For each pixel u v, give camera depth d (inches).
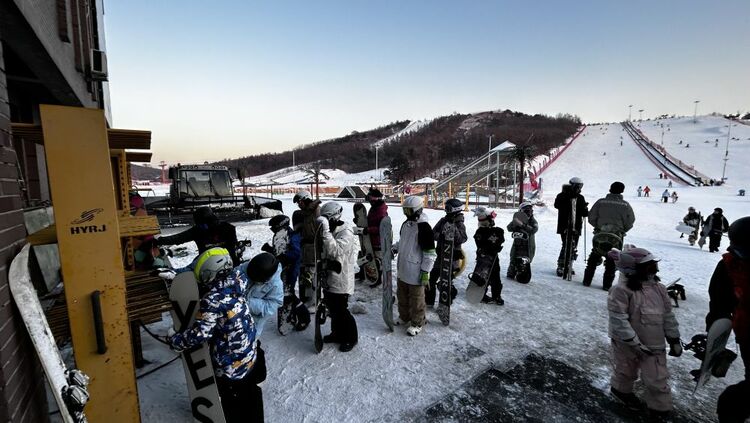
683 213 854.5
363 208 263.9
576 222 269.0
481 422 108.6
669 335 110.0
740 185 1843.0
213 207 501.4
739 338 95.5
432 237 159.9
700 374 97.9
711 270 309.9
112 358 86.1
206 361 90.4
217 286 90.0
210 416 91.7
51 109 76.4
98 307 82.3
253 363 94.9
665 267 319.9
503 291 235.3
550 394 122.9
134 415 89.7
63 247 79.7
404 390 123.8
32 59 181.9
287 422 107.9
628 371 114.6
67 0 203.3
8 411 64.6
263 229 467.8
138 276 152.0
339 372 134.5
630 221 232.7
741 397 93.4
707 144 3149.6
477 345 157.6
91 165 81.0
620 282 115.4
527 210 254.1
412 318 167.8
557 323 183.3
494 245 203.2
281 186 2133.4
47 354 68.9
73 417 69.5
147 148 147.6
